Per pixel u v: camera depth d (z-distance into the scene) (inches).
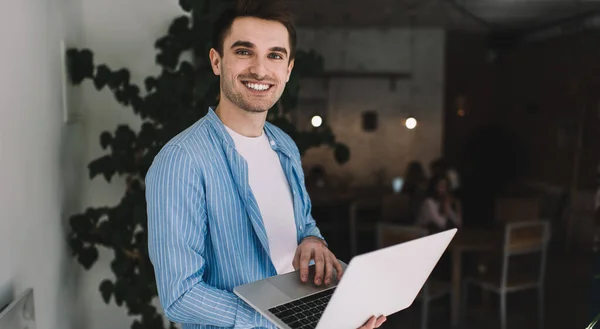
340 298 35.4
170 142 44.2
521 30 153.4
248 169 47.2
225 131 46.1
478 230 151.9
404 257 37.9
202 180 43.3
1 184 55.0
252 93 45.2
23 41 62.3
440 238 40.4
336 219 155.7
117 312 95.7
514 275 141.3
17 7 60.4
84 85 90.3
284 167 50.7
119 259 83.5
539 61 153.6
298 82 87.2
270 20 44.3
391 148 156.7
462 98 156.6
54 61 74.9
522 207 155.3
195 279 42.4
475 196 158.1
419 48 153.4
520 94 156.1
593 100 153.8
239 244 46.0
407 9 151.5
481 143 157.0
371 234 156.4
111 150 89.0
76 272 88.4
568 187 154.0
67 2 81.2
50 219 73.7
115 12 90.4
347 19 150.6
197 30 83.2
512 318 137.8
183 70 83.6
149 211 42.6
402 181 156.6
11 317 51.4
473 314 140.3
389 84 153.6
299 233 51.6
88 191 92.9
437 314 140.6
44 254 70.9
